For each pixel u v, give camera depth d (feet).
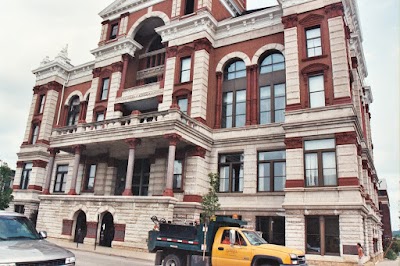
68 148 105.91
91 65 133.39
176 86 98.68
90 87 131.64
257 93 91.40
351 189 66.90
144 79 117.08
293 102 79.05
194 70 96.63
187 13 111.14
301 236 69.10
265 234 79.15
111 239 87.97
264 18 94.12
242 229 46.83
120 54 115.85
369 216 82.48
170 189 79.30
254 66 93.09
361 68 113.91
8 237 28.48
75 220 92.99
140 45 118.62
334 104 74.13
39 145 130.93
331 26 79.46
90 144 98.07
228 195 86.28
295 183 73.20
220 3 109.81
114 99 111.65
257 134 87.20
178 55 101.65
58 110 137.69
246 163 86.69
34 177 128.57
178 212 84.02
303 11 83.92
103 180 107.65
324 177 71.67
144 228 78.18
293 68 81.30
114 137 91.04
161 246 51.26
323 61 78.33
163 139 86.58
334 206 66.95
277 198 79.61
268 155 85.05
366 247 73.20
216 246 46.21
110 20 126.21
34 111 140.15
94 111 116.16
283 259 40.22
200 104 92.53
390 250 131.75
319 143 74.02
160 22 116.98
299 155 74.74
